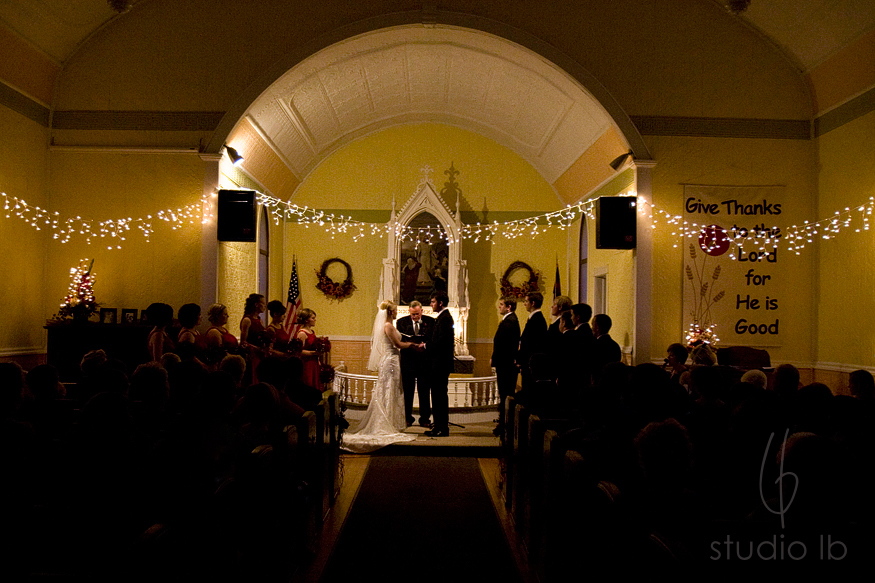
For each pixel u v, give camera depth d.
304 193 13.88
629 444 3.47
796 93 8.95
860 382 4.73
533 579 4.00
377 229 13.84
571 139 11.11
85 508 2.56
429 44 10.31
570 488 3.30
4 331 7.90
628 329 9.14
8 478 2.74
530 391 5.47
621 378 4.55
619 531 2.66
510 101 11.63
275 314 7.83
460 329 13.27
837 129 8.41
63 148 8.72
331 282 13.65
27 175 8.30
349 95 11.59
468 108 13.06
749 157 8.93
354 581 3.94
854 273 8.05
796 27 8.33
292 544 4.12
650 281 8.77
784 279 8.84
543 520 4.02
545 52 8.91
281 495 3.81
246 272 10.38
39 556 2.48
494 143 13.95
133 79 8.79
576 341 7.21
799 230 8.89
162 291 8.63
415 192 13.52
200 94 8.80
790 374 4.91
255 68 8.80
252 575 3.27
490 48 9.85
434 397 8.23
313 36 8.80
